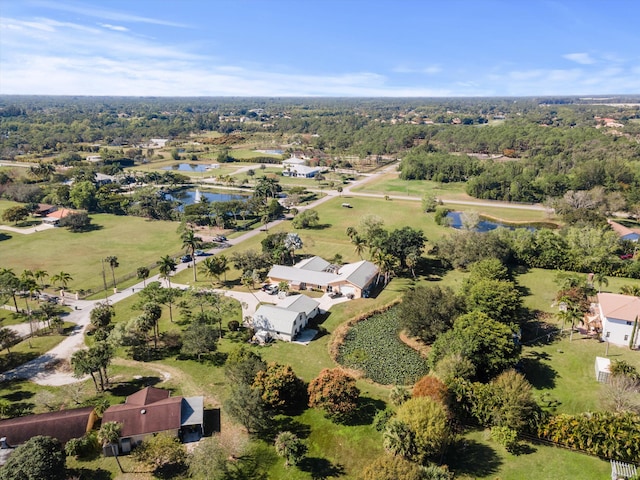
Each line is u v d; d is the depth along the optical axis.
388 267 112.44
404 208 194.00
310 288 113.12
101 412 64.75
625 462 55.66
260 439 61.47
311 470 56.09
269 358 82.38
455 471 54.72
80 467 56.22
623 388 65.44
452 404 63.22
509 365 72.50
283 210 190.62
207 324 91.19
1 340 79.94
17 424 59.06
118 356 83.00
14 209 169.00
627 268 115.62
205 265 113.44
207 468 52.97
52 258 134.12
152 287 103.25
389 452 54.12
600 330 88.62
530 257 124.81
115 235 157.88
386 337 91.69
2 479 47.00
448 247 127.50
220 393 71.50
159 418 60.78
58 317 93.94
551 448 58.84
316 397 63.62
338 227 166.25
